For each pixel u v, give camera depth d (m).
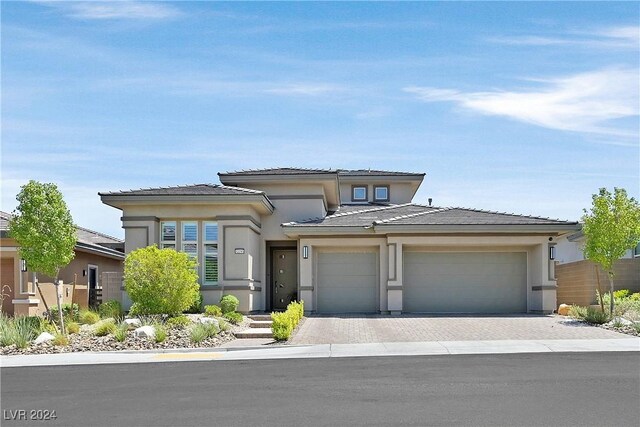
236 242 25.34
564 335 19.66
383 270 27.08
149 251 21.56
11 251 25.22
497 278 27.20
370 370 13.89
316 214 28.53
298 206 28.56
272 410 10.09
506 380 12.51
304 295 26.89
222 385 12.34
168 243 25.61
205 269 25.50
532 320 23.45
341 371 13.81
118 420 9.62
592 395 11.01
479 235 26.47
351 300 27.48
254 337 20.11
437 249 27.31
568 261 35.25
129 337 18.94
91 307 28.31
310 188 28.64
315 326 22.11
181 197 25.02
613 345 17.67
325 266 27.69
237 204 25.33
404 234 26.55
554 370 13.69
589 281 27.86
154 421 9.52
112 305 24.78
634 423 9.10
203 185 26.62
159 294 21.12
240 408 10.27
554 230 25.89
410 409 10.02
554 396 10.94
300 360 15.66
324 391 11.57
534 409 9.96
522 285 27.17
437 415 9.61
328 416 9.62
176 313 21.62
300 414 9.79
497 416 9.52
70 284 28.83
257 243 27.53
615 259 23.27
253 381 12.73
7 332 18.69
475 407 10.12
